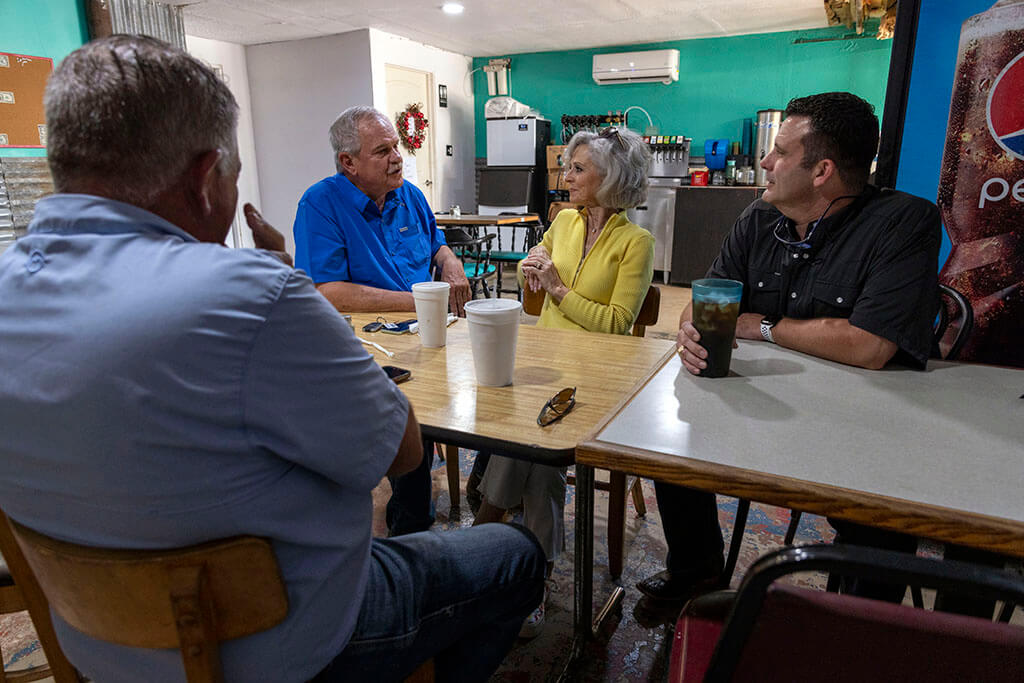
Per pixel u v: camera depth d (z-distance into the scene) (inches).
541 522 63.0
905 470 32.0
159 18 188.2
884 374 47.7
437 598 36.2
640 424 38.2
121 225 24.6
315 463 25.8
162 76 24.1
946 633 17.0
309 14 207.0
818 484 30.5
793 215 59.1
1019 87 62.3
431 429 40.3
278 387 24.0
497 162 279.3
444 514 84.1
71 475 23.1
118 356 22.0
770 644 19.6
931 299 51.1
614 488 67.3
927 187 70.2
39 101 158.4
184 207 26.6
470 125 308.5
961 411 39.9
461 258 187.0
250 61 258.8
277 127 261.9
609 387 47.6
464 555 38.6
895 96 69.9
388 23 224.2
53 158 24.9
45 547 24.4
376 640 32.4
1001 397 42.5
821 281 57.6
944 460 33.1
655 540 78.3
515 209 272.4
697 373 47.2
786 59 244.2
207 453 23.3
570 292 73.7
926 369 49.1
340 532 28.3
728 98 257.4
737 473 31.7
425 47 266.5
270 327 23.6
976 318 69.3
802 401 41.9
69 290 23.2
